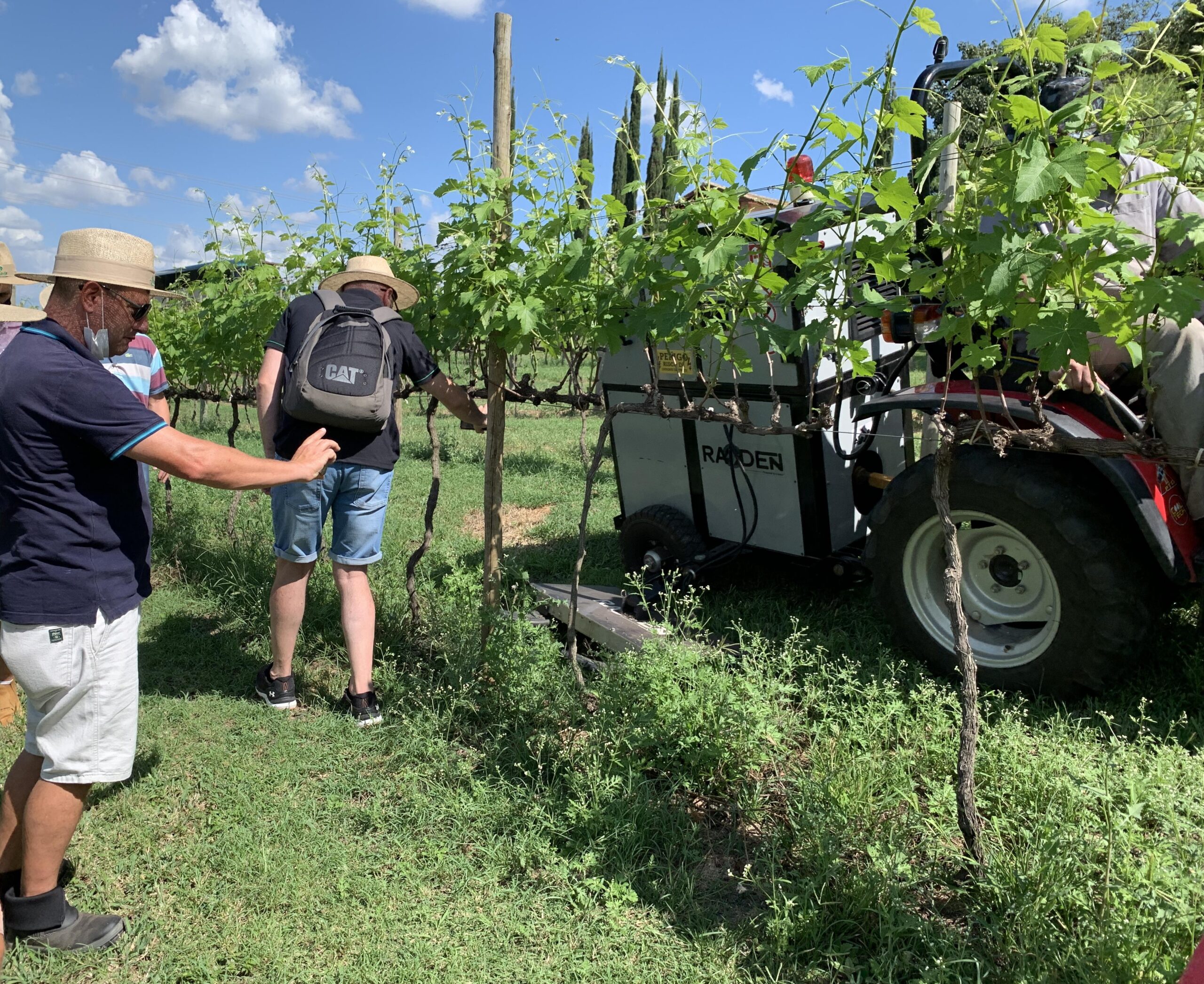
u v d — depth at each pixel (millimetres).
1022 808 2615
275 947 2344
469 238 3648
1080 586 3146
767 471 4375
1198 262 1961
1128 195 2832
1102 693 3299
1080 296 2062
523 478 8992
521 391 4020
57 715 2311
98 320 2330
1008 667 3430
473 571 4324
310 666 4254
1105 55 1852
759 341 2689
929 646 3658
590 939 2379
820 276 2518
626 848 2721
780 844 2688
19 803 2418
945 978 2066
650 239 3072
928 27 2096
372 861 2730
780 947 2256
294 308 3611
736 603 4641
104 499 2320
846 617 4375
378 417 3455
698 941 2342
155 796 3086
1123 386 3217
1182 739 3047
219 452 2348
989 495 3309
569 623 3592
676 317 2803
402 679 3959
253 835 2846
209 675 4152
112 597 2346
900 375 4594
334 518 3691
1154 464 3047
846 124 2324
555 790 2988
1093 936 2066
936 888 2471
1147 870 2104
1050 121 1910
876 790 2740
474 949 2346
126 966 2328
